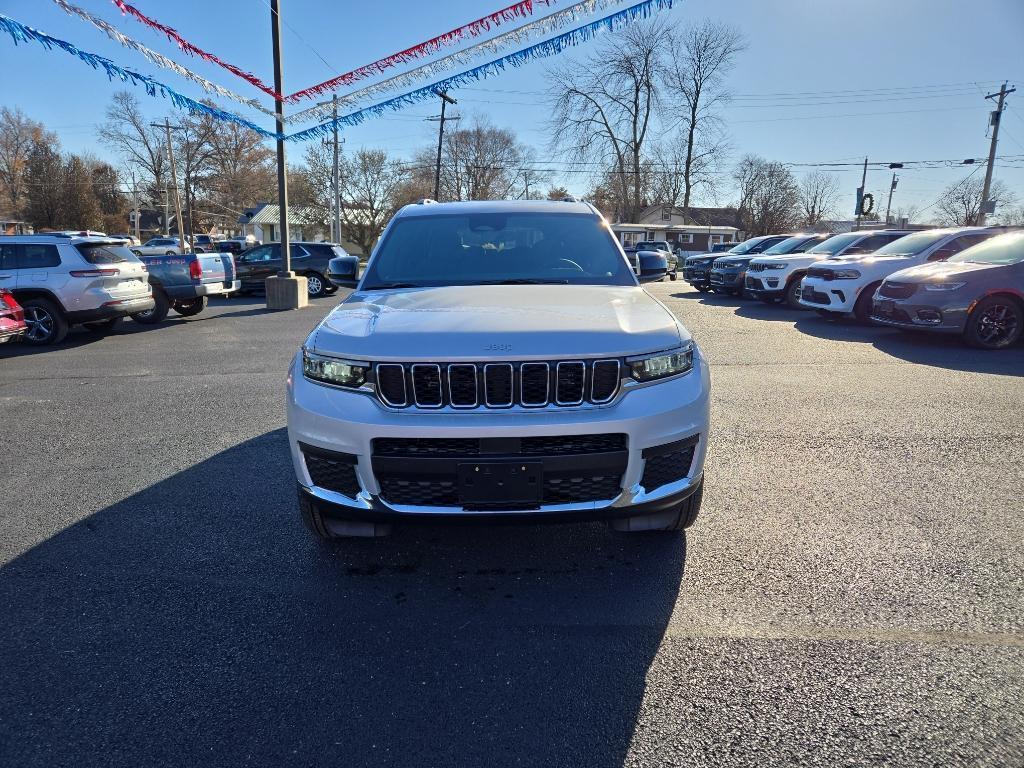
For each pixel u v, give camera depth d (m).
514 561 3.02
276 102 7.80
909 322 8.54
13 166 67.50
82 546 3.22
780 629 2.46
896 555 3.00
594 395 2.49
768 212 70.62
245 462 4.43
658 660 2.30
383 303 3.08
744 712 2.04
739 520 3.38
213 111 6.27
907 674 2.19
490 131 61.47
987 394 5.93
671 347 2.63
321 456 2.57
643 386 2.54
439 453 2.44
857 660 2.27
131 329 11.84
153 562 3.05
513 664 2.29
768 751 1.88
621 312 2.85
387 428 2.43
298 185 54.97
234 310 15.02
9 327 8.32
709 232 65.31
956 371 6.94
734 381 6.58
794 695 2.11
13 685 2.20
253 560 3.06
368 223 55.50
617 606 2.64
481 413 2.44
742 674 2.21
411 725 2.01
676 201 56.66
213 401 6.19
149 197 72.62
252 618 2.59
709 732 1.96
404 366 2.46
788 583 2.78
